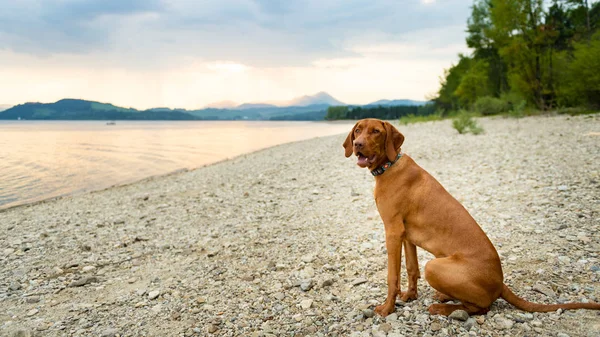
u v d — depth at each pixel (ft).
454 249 11.60
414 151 49.39
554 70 87.04
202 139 159.74
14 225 29.50
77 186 51.39
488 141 52.54
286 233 22.44
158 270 18.06
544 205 22.07
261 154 76.74
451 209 11.89
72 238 24.34
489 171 33.14
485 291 11.05
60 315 13.78
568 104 89.81
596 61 70.44
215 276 16.87
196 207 31.22
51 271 18.51
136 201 36.09
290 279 15.97
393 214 12.47
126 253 20.81
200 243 21.77
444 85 189.37
